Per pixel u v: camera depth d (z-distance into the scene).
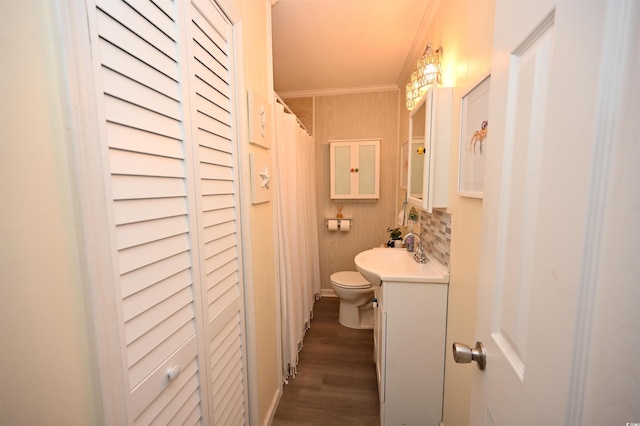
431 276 1.31
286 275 1.74
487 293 0.57
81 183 0.41
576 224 0.31
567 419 0.32
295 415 1.47
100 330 0.45
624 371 0.27
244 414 1.10
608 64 0.28
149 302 0.56
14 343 0.35
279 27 1.74
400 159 2.64
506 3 0.52
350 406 1.53
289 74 2.48
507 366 0.47
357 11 1.58
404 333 1.33
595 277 0.29
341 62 2.25
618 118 0.27
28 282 0.37
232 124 0.98
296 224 2.00
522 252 0.45
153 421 0.58
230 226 0.98
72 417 0.42
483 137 0.93
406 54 2.11
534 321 0.40
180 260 0.67
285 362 1.72
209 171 0.83
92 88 0.43
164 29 0.60
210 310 0.84
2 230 0.34
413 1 1.51
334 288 2.41
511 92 0.50
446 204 1.33
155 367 0.59
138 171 0.53
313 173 2.81
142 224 0.55
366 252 1.89
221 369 0.90
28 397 0.37
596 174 0.29
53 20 0.38
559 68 0.35
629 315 0.26
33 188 0.37
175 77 0.64
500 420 0.49
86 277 0.43
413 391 1.35
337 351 2.06
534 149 0.42
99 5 0.44
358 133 2.90
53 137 0.39
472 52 1.05
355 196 2.84
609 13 0.28
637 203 0.26
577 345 0.31
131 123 0.51
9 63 0.34
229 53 0.96
